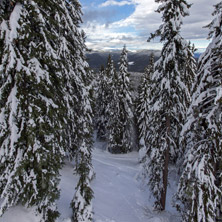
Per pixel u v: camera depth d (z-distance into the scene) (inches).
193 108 273.1
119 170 733.3
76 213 295.6
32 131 207.8
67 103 354.6
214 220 243.9
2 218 216.2
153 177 449.4
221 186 256.4
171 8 351.9
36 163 218.7
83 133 462.3
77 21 428.1
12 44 196.7
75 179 474.3
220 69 242.4
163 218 391.5
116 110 1008.9
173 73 377.4
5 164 215.5
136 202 479.2
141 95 1029.2
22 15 204.4
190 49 691.4
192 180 266.4
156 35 382.6
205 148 266.4
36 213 232.5
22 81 213.0
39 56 227.5
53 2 251.8
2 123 203.2
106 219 362.6
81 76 439.8
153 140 446.3
